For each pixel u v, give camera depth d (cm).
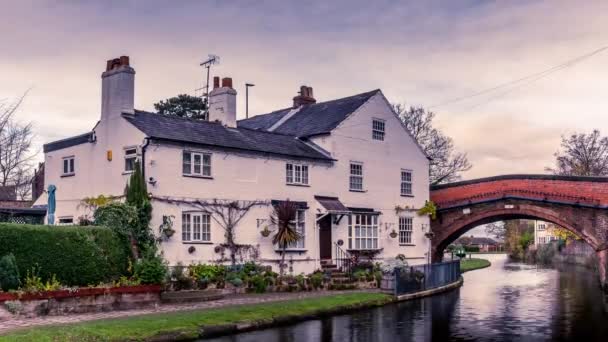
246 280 2598
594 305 2698
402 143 3744
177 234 2533
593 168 6600
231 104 3086
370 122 3525
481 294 3203
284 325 1992
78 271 2042
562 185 3534
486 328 1998
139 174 2436
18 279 1850
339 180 3294
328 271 3006
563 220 3503
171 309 2047
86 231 2109
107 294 1991
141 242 2372
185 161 2612
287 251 2969
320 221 3172
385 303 2644
